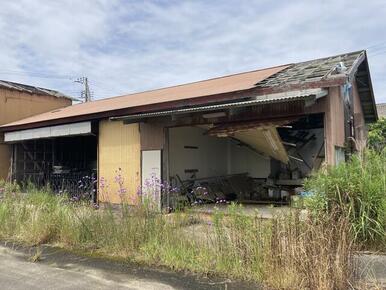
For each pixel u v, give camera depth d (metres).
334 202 5.60
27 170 16.45
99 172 11.73
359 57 10.97
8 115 17.80
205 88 11.56
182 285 4.30
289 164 12.79
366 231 5.39
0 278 4.75
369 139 15.73
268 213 7.81
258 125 8.34
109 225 6.07
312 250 4.00
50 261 5.42
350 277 4.04
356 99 12.72
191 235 5.41
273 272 4.20
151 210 6.23
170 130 12.13
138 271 4.84
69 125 12.50
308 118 11.59
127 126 11.03
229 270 4.60
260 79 10.21
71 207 6.98
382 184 5.64
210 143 13.78
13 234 6.88
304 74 9.52
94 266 5.12
